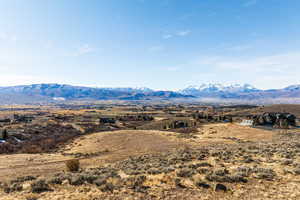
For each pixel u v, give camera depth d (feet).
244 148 81.10
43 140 200.75
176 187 35.40
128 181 38.91
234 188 33.96
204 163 52.80
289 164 47.65
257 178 38.58
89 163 90.33
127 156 107.24
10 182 48.62
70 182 40.81
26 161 97.19
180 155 76.13
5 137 190.60
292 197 29.45
